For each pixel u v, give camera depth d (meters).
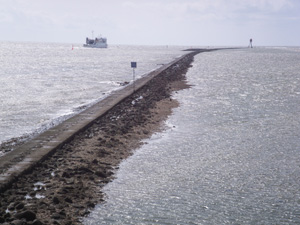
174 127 25.80
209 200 14.23
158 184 15.76
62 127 24.14
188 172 17.19
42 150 19.09
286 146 21.22
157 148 20.95
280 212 13.33
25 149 19.27
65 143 21.09
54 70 75.19
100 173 16.55
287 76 62.62
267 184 15.80
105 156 19.31
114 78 59.41
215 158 19.17
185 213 13.19
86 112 29.25
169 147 21.12
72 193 14.40
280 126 25.95
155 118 28.62
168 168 17.72
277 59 121.06
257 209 13.54
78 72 70.75
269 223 12.56
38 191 14.50
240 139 22.69
